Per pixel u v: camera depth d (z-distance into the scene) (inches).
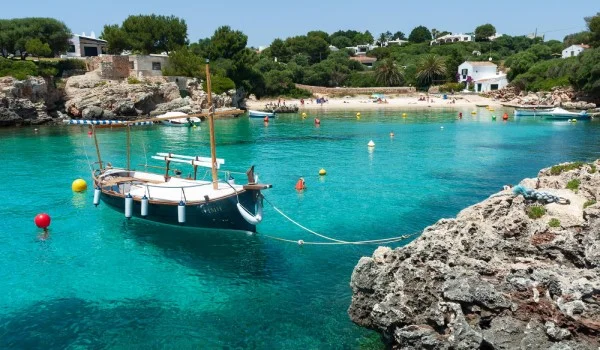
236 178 1441.9
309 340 557.0
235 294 674.2
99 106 2955.2
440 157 1748.3
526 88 4281.5
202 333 576.4
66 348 548.7
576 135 2298.2
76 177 1439.5
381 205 1104.2
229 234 909.2
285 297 662.5
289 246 854.5
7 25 3420.3
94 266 773.9
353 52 7815.0
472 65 5251.0
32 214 1052.5
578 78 3489.2
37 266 773.3
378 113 3737.7
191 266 771.4
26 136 2332.7
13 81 2691.9
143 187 1061.1
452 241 541.6
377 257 583.8
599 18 4057.6
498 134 2393.0
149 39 4025.6
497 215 579.2
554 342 424.5
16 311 629.9
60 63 3422.7
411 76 5516.7
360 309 569.3
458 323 455.8
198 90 3553.2
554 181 701.3
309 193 1221.1
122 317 614.9
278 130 2674.7
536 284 452.1
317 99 4574.3
